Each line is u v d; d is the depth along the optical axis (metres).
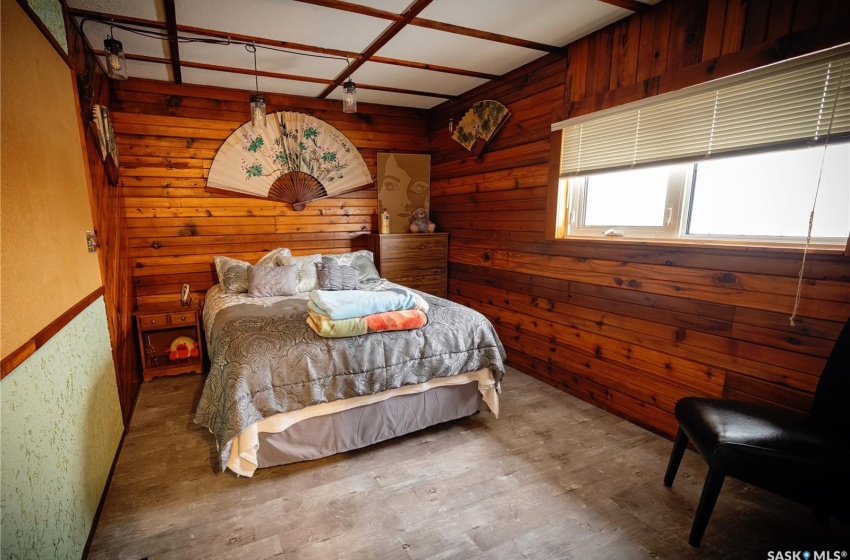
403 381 2.21
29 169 1.26
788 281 1.79
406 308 2.39
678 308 2.23
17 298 1.08
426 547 1.56
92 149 2.22
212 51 2.71
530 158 3.10
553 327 3.04
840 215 1.72
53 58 1.61
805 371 1.76
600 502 1.81
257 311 2.54
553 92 2.85
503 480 1.96
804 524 1.68
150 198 3.39
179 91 3.39
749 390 1.95
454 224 4.12
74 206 1.71
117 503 1.77
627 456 2.17
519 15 2.29
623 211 2.63
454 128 3.96
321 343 2.07
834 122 1.64
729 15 1.89
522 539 1.60
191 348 3.25
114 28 2.32
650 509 1.77
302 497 1.83
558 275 2.96
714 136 2.02
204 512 1.73
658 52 2.19
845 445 1.43
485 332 2.47
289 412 1.98
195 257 3.61
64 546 1.29
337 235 4.16
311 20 2.29
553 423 2.53
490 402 2.51
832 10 1.58
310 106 3.88
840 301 1.64
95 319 1.87
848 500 1.32
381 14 2.21
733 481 1.97
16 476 1.00
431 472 2.03
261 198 3.79
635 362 2.48
